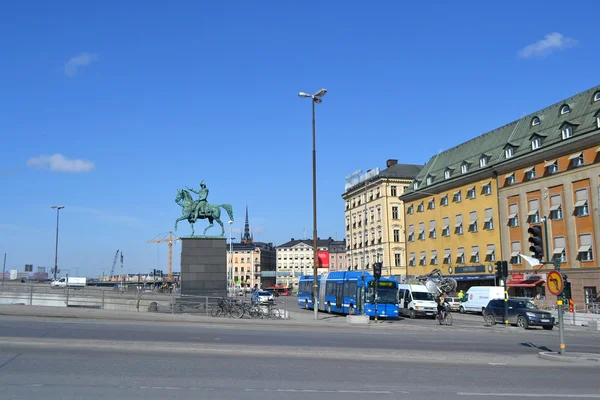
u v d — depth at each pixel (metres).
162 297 48.97
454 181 67.06
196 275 40.25
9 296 44.06
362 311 39.38
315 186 35.12
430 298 43.88
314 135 35.50
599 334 30.09
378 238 89.38
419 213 75.75
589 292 47.16
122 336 19.83
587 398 10.85
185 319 29.78
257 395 10.38
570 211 49.44
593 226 47.06
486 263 60.62
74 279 93.94
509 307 34.78
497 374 13.76
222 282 40.47
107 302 43.66
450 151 74.69
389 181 88.75
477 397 10.77
